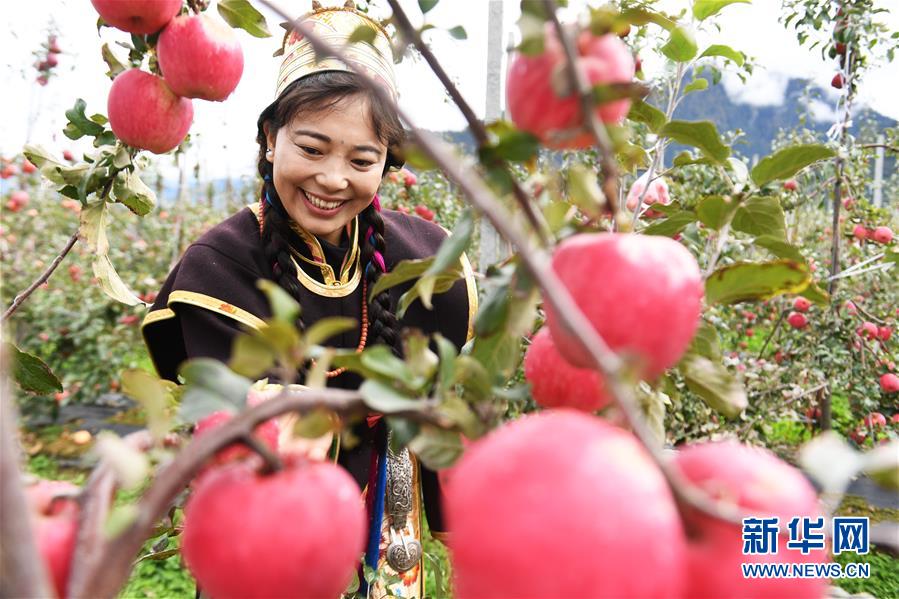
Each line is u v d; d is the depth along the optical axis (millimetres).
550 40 637
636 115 984
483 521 468
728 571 511
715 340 860
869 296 4977
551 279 520
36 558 402
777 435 5230
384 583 1737
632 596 445
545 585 444
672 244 666
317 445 748
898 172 6934
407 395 670
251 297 1590
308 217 1628
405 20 686
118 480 572
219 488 581
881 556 3797
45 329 6855
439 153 556
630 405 502
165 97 1278
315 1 1637
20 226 7637
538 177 724
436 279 928
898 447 533
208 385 627
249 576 544
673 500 515
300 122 1531
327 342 1680
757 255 3719
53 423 6246
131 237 8531
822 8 4059
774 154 932
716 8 1035
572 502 453
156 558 1205
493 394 711
